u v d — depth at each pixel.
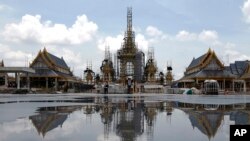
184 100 44.16
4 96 57.69
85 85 117.31
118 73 125.50
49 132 13.03
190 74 120.62
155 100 44.19
